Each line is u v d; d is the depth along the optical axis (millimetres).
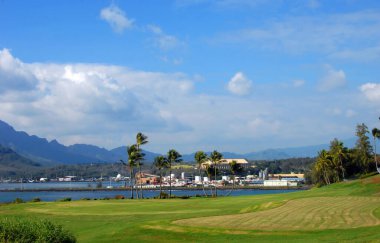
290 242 34219
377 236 33938
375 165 170875
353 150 170250
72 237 35438
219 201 83500
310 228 41406
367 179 91188
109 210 72562
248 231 41688
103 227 51531
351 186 87938
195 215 55719
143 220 54094
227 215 54031
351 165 167125
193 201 87500
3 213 72688
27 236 32188
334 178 175000
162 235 43500
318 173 187750
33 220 34781
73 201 99875
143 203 87375
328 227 41375
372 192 71812
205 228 44406
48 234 32906
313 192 86188
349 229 39312
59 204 88375
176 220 50562
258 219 48781
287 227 42688
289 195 85125
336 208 54531
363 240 32531
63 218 61844
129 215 62281
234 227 44125
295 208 56938
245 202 76562
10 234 31828
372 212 49469
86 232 49531
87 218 60844
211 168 160125
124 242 42094
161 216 57812
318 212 51750
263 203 65812
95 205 83750
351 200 63031
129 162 139125
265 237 38656
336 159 161000
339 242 32375
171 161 154000
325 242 32875
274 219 48188
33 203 93875
